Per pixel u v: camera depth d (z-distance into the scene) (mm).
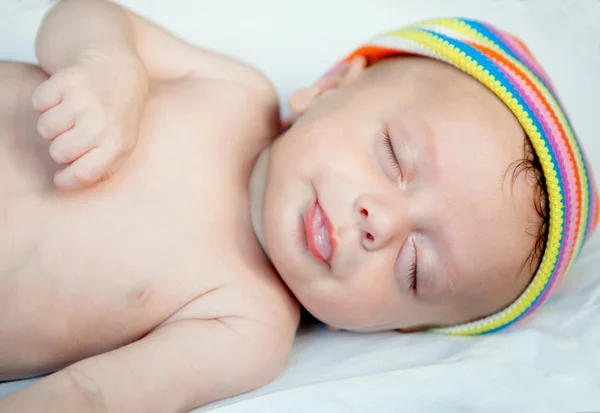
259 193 1348
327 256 1200
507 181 1232
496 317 1355
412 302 1304
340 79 1479
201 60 1524
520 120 1277
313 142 1279
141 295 1189
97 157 1101
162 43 1500
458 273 1253
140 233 1205
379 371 1196
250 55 1864
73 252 1158
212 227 1281
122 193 1214
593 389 1158
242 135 1423
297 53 1890
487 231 1235
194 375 1113
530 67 1378
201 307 1226
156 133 1301
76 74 1124
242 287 1264
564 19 1939
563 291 1456
